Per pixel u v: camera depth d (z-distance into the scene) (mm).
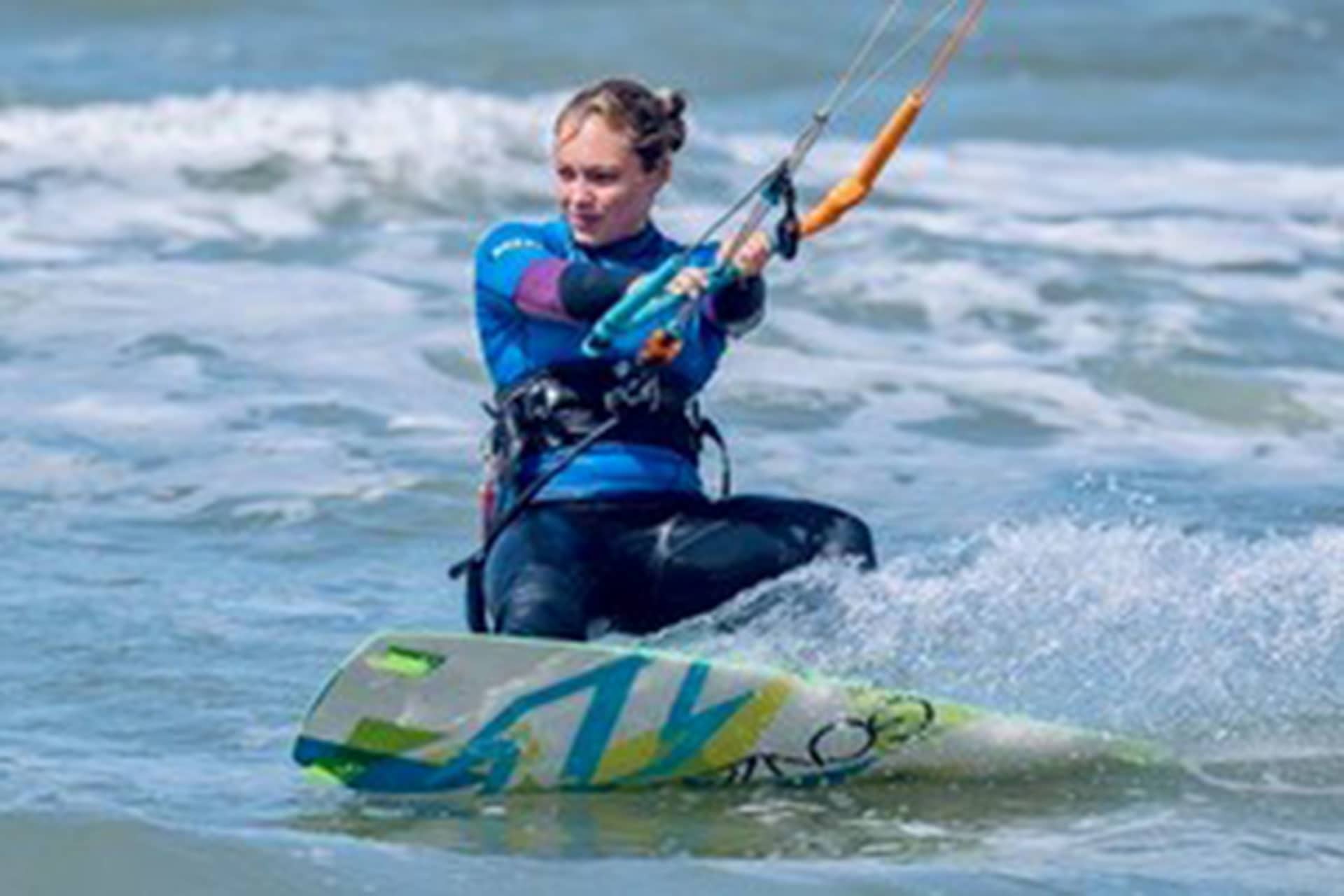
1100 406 45438
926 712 27469
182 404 42656
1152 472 41500
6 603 33156
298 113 61125
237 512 37719
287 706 30016
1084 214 59562
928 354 47594
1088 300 51094
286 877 24234
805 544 27734
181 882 24141
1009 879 24750
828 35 77500
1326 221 60406
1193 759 28469
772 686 27078
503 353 27688
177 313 47469
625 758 26984
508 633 26938
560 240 27672
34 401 42469
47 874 24172
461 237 53844
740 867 24797
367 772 26719
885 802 27219
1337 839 26375
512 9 78562
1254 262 55344
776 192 26984
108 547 35938
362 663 26312
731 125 68625
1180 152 69125
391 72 72875
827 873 24734
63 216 54188
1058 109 72750
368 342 46312
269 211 55281
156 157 58219
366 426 41969
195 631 32500
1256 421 45312
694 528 27438
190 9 78062
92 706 29719
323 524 37375
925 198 60125
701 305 27266
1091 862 25484
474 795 26938
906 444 42688
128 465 39594
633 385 27328
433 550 36531
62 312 47219
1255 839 26328
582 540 27422
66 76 69125
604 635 28375
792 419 43656
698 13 78312
